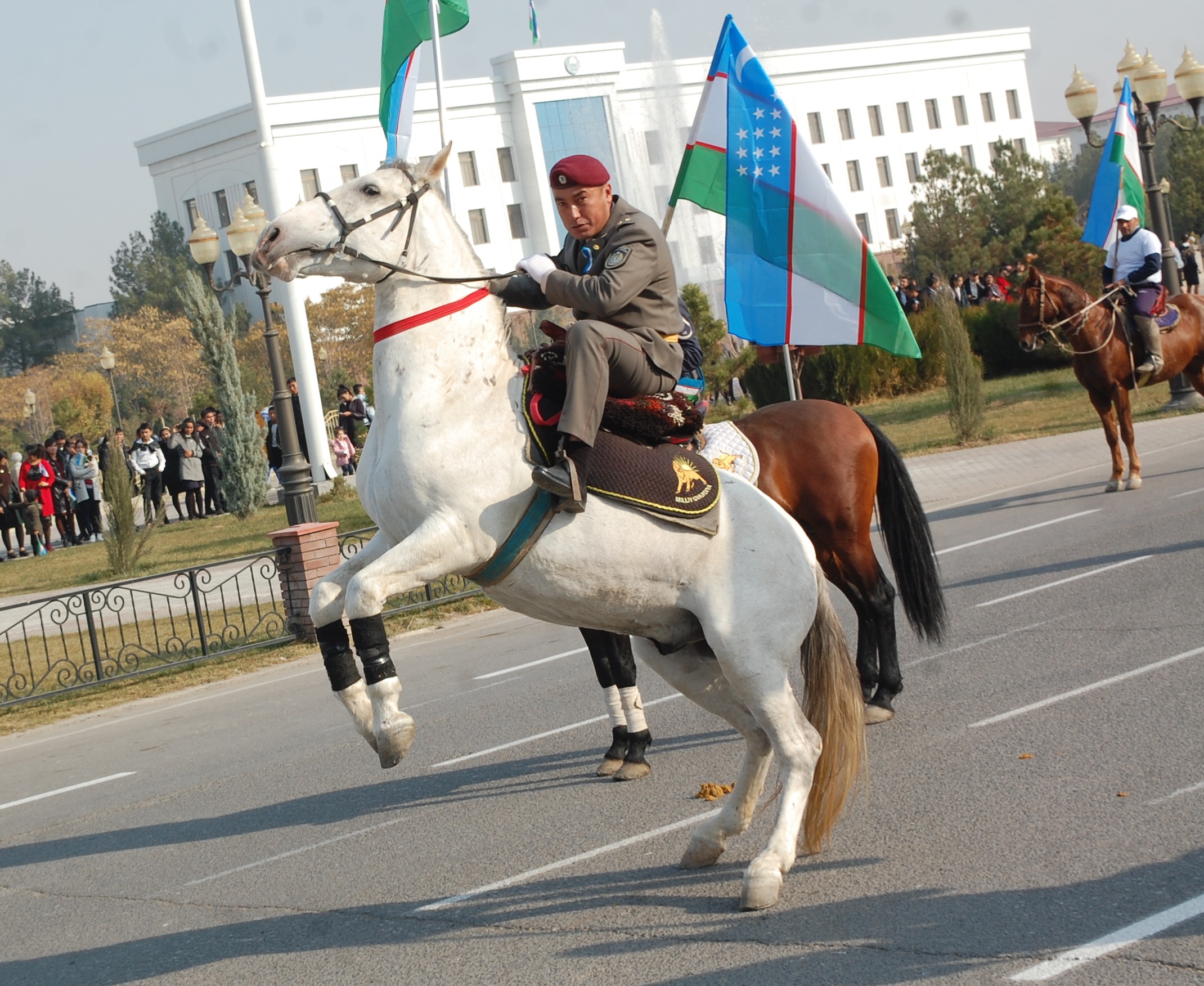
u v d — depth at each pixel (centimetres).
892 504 761
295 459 1520
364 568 479
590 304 486
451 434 484
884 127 7806
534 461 485
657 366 502
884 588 752
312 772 843
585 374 477
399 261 498
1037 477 1789
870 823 562
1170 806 523
